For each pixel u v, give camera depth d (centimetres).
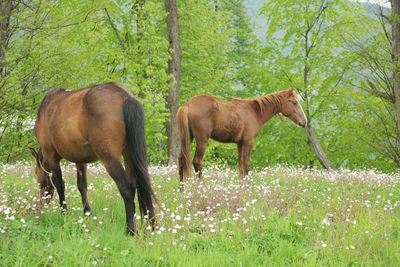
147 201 470
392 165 1880
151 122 1535
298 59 1814
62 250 398
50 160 551
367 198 770
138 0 1555
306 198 737
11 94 1137
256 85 2030
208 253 427
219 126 819
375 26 1590
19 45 1110
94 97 470
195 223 554
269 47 1878
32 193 636
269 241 479
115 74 1645
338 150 2000
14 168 946
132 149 461
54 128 502
